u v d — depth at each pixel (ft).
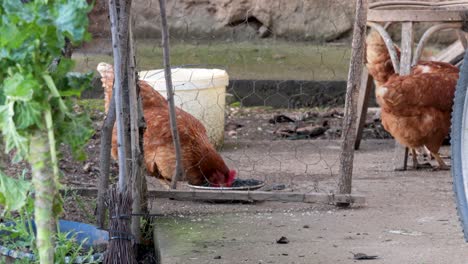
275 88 38.11
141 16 43.21
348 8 43.55
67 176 24.45
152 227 19.12
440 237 17.94
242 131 32.89
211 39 43.70
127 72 17.46
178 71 28.78
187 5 43.52
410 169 26.07
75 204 21.09
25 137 10.48
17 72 10.24
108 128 17.84
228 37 43.80
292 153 28.60
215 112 28.45
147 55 40.63
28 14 10.03
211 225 19.07
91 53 38.70
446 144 30.32
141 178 18.35
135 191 18.02
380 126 33.30
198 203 21.43
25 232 16.74
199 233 18.33
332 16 43.65
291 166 26.32
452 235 18.10
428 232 18.38
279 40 43.78
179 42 43.27
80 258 15.61
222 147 29.53
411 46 25.59
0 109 10.32
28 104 10.20
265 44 43.52
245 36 43.91
